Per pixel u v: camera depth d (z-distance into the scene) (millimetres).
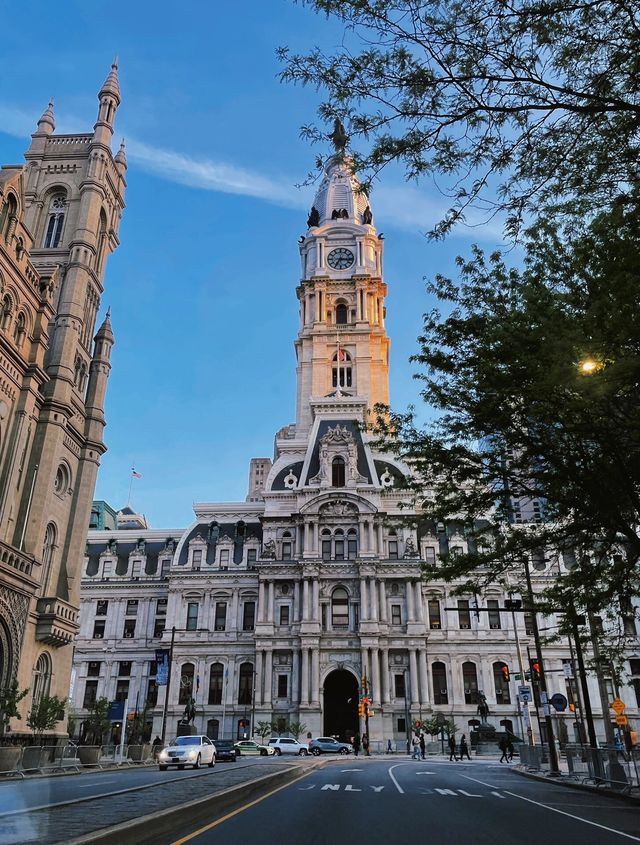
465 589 31469
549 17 14016
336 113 14977
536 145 15664
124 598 116125
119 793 21203
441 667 100188
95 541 124875
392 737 91250
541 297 23875
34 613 59156
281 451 120875
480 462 27438
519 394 24250
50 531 65125
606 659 38531
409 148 15258
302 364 136250
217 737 98938
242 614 107188
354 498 103562
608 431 23094
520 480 27828
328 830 16672
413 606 98438
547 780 39625
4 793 24297
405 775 41750
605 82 15180
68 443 68188
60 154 81188
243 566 110438
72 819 14109
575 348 20734
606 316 20609
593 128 15906
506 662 100000
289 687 96250
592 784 33781
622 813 22234
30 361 61906
